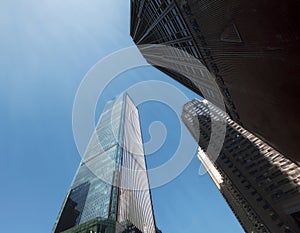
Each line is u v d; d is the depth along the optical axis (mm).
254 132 31219
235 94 28125
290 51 13602
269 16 13656
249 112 27406
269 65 16672
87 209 73000
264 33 14914
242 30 17234
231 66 23281
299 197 46656
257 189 57781
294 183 49969
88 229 53812
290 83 15625
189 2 23656
